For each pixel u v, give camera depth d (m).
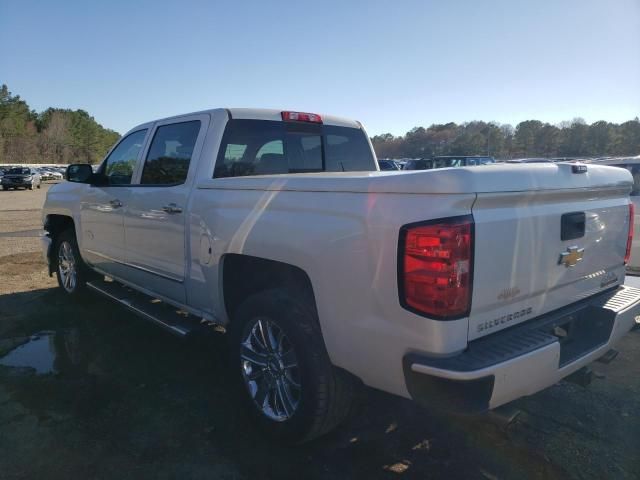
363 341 2.49
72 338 4.87
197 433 3.16
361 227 2.43
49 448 3.00
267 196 2.96
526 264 2.50
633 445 3.00
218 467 2.82
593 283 3.08
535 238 2.53
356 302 2.48
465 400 2.16
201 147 3.72
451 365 2.18
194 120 3.92
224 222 3.25
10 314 5.61
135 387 3.81
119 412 3.43
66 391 3.73
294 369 2.96
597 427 3.20
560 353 2.63
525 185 2.41
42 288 6.77
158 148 4.26
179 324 3.80
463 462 2.85
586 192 2.83
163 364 4.25
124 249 4.57
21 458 2.89
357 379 2.88
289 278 3.15
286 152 4.18
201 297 3.61
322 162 4.50
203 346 4.66
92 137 133.25
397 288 2.30
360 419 3.31
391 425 3.24
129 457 2.91
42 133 122.25
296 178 2.81
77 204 5.44
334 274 2.56
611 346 2.94
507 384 2.23
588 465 2.81
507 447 2.99
